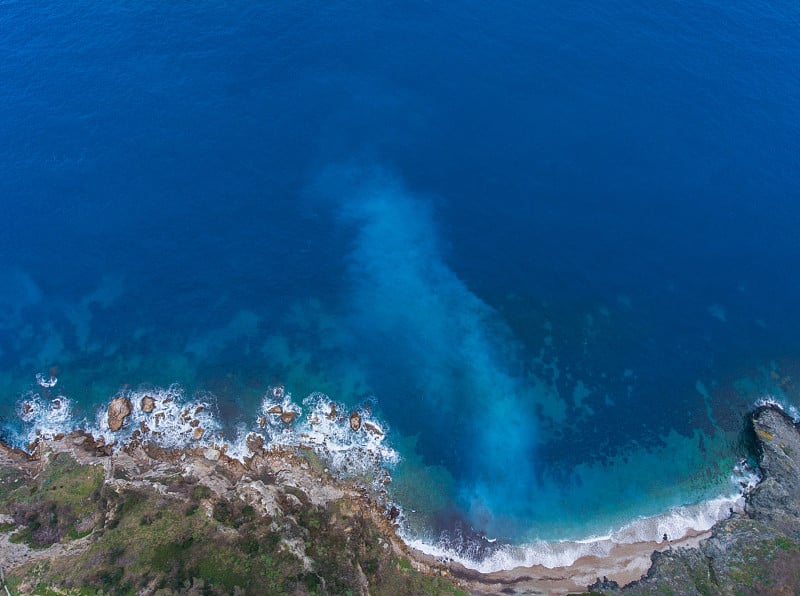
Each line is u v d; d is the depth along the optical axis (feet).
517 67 417.08
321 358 309.01
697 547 266.36
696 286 331.98
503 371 310.04
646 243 345.10
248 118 390.63
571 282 334.24
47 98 390.63
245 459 278.05
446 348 315.37
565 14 447.01
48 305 320.09
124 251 336.70
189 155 372.38
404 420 293.43
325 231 349.41
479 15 447.01
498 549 267.18
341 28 438.81
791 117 390.21
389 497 273.75
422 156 377.50
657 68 415.23
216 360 306.55
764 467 282.56
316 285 331.77
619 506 278.87
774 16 444.55
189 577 221.25
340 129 387.75
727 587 248.93
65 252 335.06
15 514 248.73
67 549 233.55
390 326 321.11
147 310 320.09
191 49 422.00
